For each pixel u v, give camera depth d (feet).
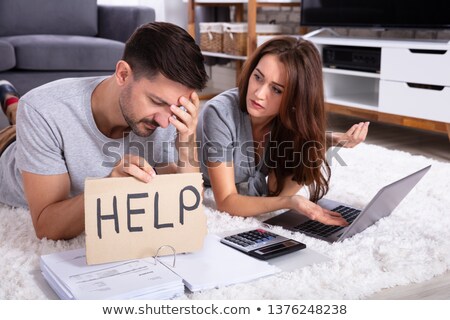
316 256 4.32
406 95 9.18
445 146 9.26
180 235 3.98
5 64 9.59
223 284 3.74
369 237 4.74
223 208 5.31
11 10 11.09
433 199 5.96
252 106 4.90
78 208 4.19
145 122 3.78
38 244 4.48
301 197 4.95
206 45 13.94
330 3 11.04
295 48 4.76
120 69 3.72
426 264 4.31
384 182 6.64
